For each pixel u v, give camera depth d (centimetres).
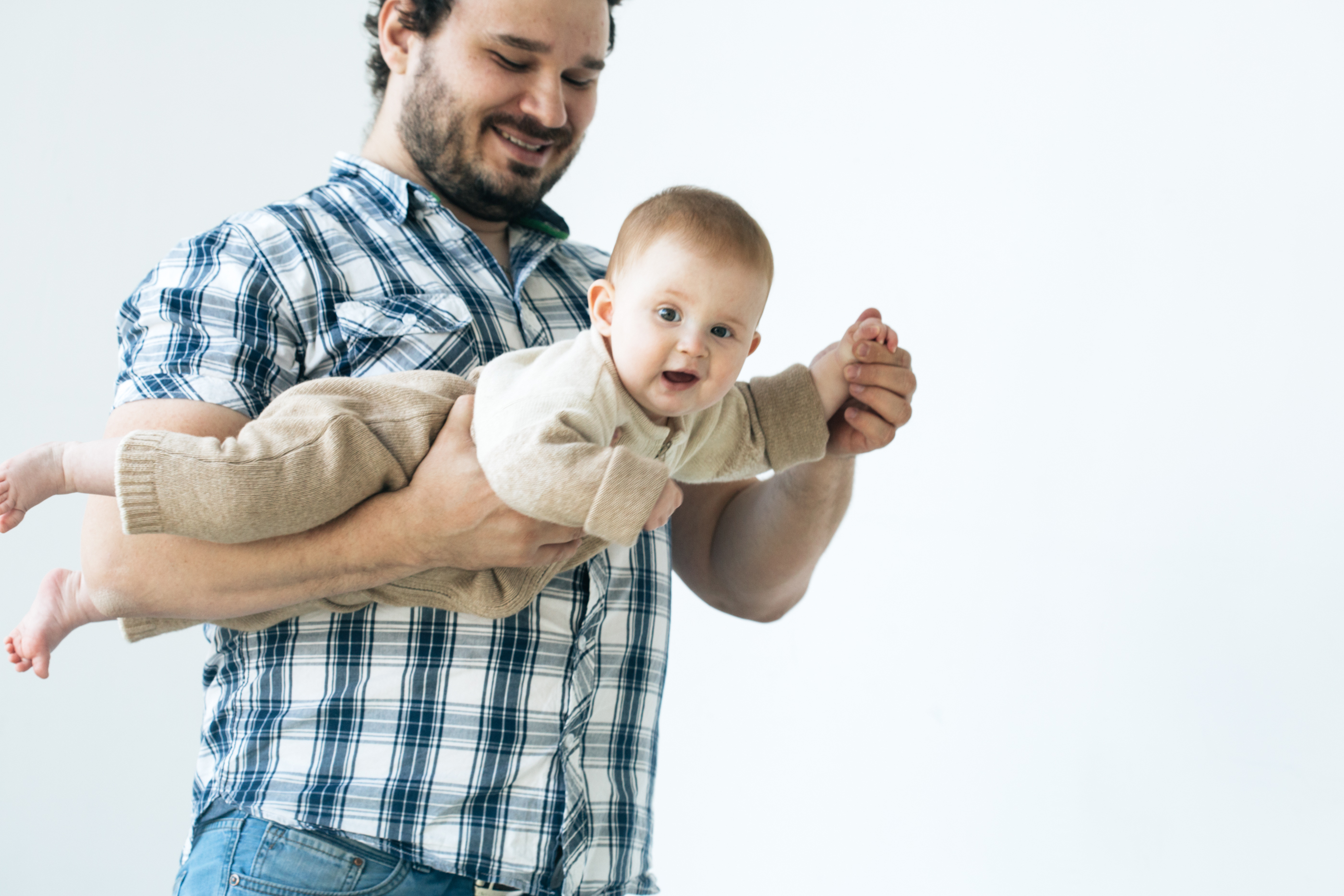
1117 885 250
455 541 102
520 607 111
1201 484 260
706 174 276
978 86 275
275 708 111
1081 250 269
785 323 275
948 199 275
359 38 248
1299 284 258
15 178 221
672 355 104
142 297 120
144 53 232
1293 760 248
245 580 102
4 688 205
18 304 218
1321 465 254
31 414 216
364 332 119
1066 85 271
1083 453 266
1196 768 252
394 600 110
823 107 278
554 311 137
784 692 261
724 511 154
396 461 105
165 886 208
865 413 126
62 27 227
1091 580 262
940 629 263
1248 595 255
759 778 257
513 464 96
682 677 262
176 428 106
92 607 116
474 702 110
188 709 215
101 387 221
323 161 243
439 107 131
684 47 278
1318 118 258
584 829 115
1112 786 253
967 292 273
